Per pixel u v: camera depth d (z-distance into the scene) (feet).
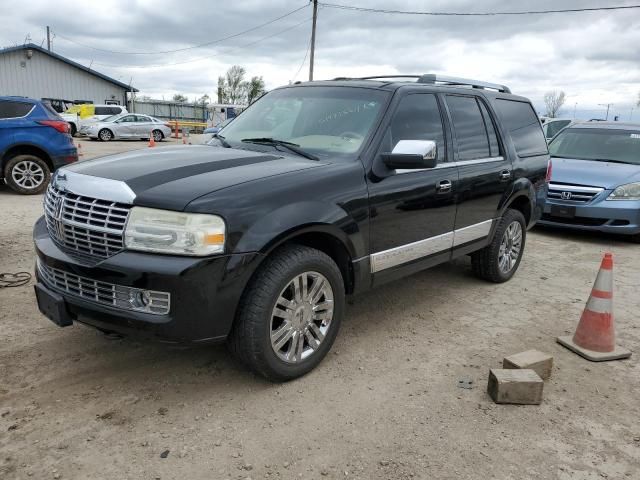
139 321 9.50
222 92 241.14
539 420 10.43
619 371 12.65
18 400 10.30
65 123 33.81
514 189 17.62
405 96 13.88
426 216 13.93
